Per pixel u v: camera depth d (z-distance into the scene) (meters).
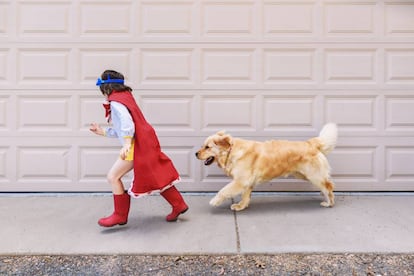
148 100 4.05
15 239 2.86
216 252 2.63
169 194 3.14
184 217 3.35
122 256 2.61
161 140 4.06
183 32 4.04
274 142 3.58
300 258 2.56
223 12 4.02
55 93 4.03
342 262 2.50
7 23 4.00
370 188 4.07
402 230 3.02
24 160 4.05
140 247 2.71
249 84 4.05
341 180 4.08
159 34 4.04
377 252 2.62
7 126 4.02
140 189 2.91
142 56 4.04
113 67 4.03
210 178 4.09
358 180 4.07
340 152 4.07
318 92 4.04
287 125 4.06
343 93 4.04
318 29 4.02
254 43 4.04
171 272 2.40
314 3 4.02
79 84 4.03
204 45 4.04
